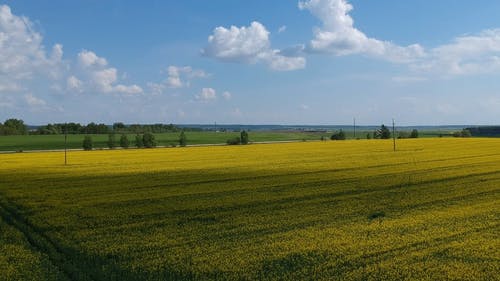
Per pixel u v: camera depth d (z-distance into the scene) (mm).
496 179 37094
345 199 28859
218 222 23016
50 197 31328
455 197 29094
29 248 19328
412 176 39375
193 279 14938
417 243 18422
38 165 55094
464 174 40031
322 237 19469
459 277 14500
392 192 31281
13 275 15617
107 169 49250
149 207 27203
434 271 15094
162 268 15914
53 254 18188
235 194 31297
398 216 23641
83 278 15391
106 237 20516
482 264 15711
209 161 57812
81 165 54469
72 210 26656
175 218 24156
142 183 37594
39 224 23109
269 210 25719
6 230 22469
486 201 27547
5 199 30891
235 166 50469
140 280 15078
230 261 16531
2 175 44312
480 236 19250
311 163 52594
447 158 56312
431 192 31078
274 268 15742
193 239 19797
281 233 20344
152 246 18828
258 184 35844
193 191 32938
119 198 30547
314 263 16203
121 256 17609
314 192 31500
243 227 21719
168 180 39219
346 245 18203
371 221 22484
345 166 48312
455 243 18219
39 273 15898
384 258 16656
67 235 20969
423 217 23078
